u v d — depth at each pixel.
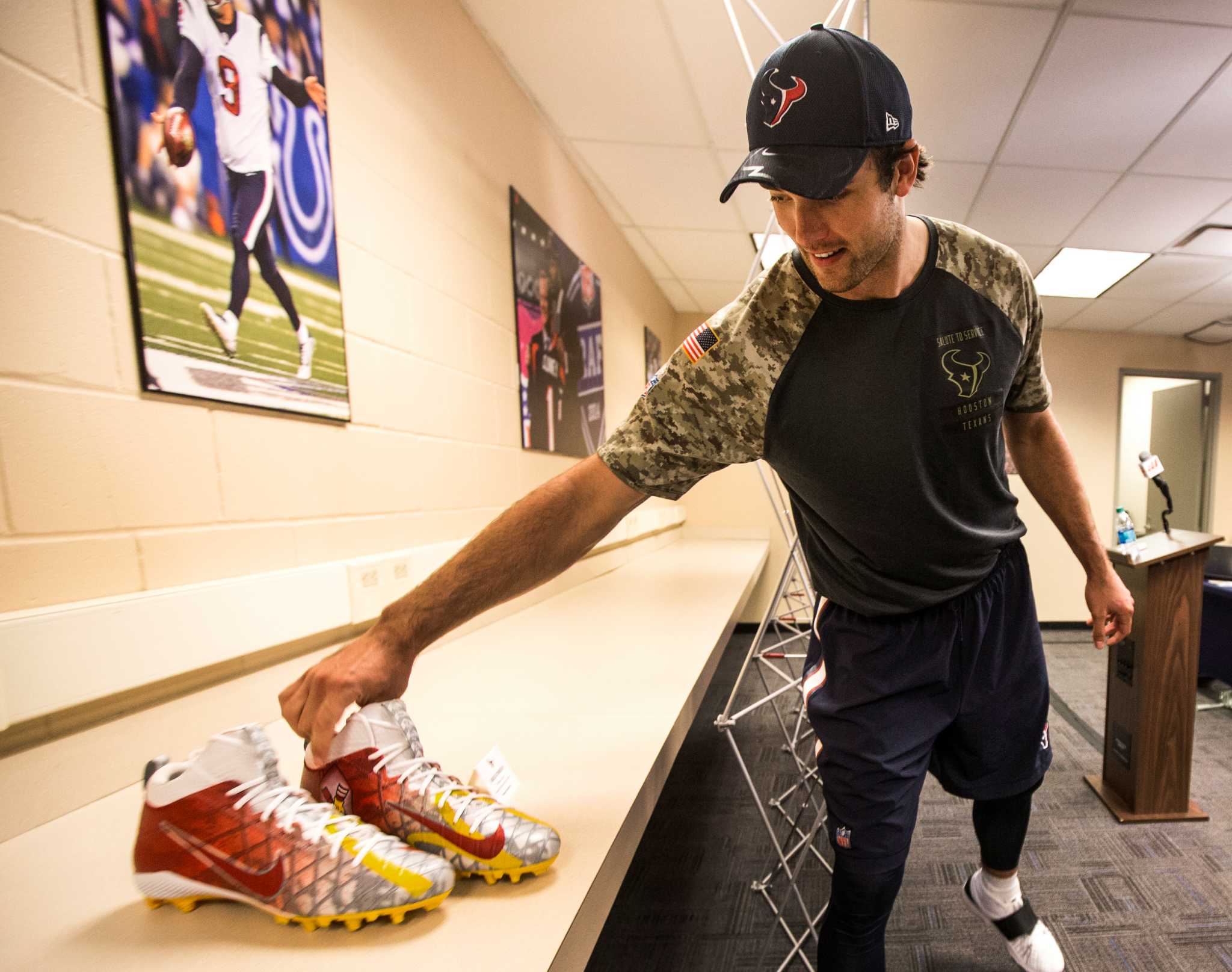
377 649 0.64
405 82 1.39
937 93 1.90
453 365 1.59
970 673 0.85
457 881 0.56
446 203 1.56
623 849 0.65
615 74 1.90
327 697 0.60
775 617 1.32
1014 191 2.51
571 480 0.78
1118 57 1.73
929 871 1.61
